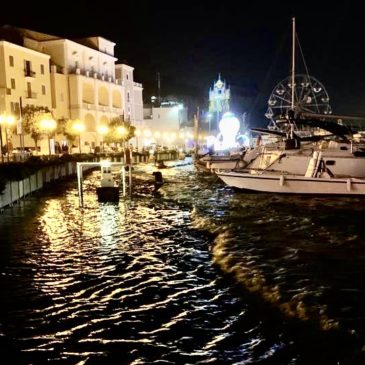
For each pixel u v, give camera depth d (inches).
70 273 522.3
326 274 457.4
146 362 315.9
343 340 313.9
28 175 1284.4
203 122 5472.4
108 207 1085.1
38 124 2164.1
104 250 631.8
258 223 791.1
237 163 1551.4
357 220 828.6
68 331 367.9
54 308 415.5
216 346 333.4
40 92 2733.8
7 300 437.7
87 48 3292.3
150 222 866.8
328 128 1305.4
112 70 3671.3
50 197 1279.5
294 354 310.0
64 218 920.3
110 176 1213.7
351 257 524.7
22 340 354.0
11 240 705.0
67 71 3061.0
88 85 3253.0
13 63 2487.7
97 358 323.9
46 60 2805.1
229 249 586.2
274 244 606.5
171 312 398.6
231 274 486.6
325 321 343.6
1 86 2413.9
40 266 552.7
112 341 348.5
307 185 1187.9
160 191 1438.2
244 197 1203.2
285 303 387.2
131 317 391.5
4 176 1077.1
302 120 1339.8
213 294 437.4
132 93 4013.3
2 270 537.6
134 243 675.4
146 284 476.1
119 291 456.8
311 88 1815.9
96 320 387.5
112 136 3041.3
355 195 1163.3
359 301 378.6
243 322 368.8
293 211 968.3
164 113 4608.8
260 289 427.5
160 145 4320.9
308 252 552.7
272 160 1343.5
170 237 716.7
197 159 2148.1
